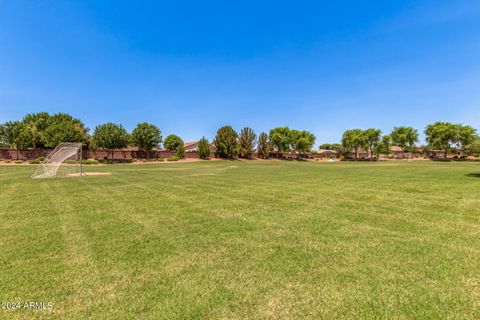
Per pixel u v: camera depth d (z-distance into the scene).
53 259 3.95
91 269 3.60
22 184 13.59
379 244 4.57
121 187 12.40
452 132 60.81
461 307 2.70
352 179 15.61
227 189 11.54
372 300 2.83
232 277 3.37
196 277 3.37
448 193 9.89
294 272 3.51
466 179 14.81
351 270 3.56
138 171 24.91
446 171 21.72
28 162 38.53
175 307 2.70
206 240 4.82
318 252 4.21
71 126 43.94
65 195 9.98
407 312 2.61
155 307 2.71
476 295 2.92
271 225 5.82
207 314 2.59
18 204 8.19
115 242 4.71
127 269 3.61
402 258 3.96
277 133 73.06
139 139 51.16
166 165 38.25
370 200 8.68
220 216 6.65
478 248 4.36
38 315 2.59
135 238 4.93
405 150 85.38
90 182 14.65
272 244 4.60
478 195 9.40
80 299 2.86
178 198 9.27
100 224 5.91
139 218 6.45
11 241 4.75
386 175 18.25
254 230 5.44
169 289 3.07
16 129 41.88
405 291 3.01
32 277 3.37
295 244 4.59
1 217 6.54
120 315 2.57
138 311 2.64
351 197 9.27
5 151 41.22
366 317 2.54
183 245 4.55
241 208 7.58
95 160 43.72
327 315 2.57
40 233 5.22
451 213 6.82
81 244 4.60
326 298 2.87
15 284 3.19
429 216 6.54
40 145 44.56
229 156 64.75
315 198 9.14
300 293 2.98
